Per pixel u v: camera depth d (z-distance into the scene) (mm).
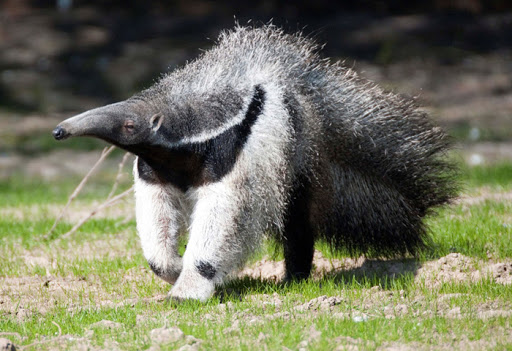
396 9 110312
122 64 93125
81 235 33938
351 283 24234
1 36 103375
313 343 17219
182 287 21531
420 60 92875
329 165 24781
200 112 21188
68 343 18000
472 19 106500
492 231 29969
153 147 20828
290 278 25188
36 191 52688
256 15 105938
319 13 108188
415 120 26766
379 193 26109
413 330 18078
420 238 27203
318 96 24312
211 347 17281
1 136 72000
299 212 24250
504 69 91125
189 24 105062
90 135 20359
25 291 24656
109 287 24844
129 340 17906
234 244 21422
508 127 72438
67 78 89812
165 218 22109
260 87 21922
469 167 53344
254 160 21375
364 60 92188
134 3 112625
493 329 18312
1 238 33375
